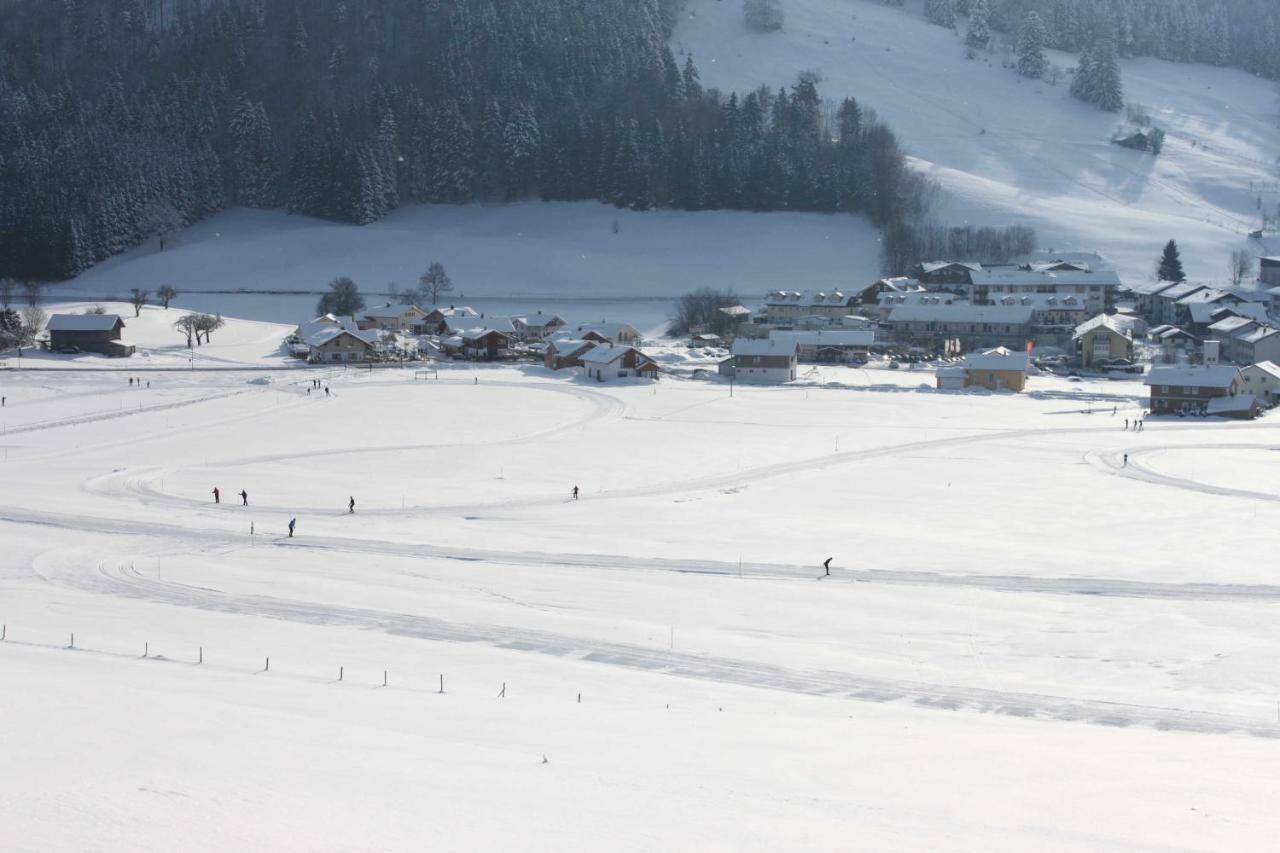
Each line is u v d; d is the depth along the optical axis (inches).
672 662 1681.8
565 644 1756.9
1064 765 1232.8
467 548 2373.3
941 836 988.6
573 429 4010.8
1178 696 1555.1
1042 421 4197.8
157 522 2588.6
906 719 1438.2
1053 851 960.9
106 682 1430.9
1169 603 1994.3
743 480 3132.4
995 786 1148.5
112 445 3629.4
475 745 1237.7
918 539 2459.4
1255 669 1664.6
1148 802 1103.6
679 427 4047.7
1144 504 2817.4
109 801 971.3
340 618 1881.2
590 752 1233.4
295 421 4111.7
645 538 2466.8
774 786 1126.4
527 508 2775.6
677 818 1008.2
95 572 2150.6
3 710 1251.8
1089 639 1806.1
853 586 2097.7
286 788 1034.1
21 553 2282.2
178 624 1815.9
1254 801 1112.2
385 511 2736.2
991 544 2417.6
